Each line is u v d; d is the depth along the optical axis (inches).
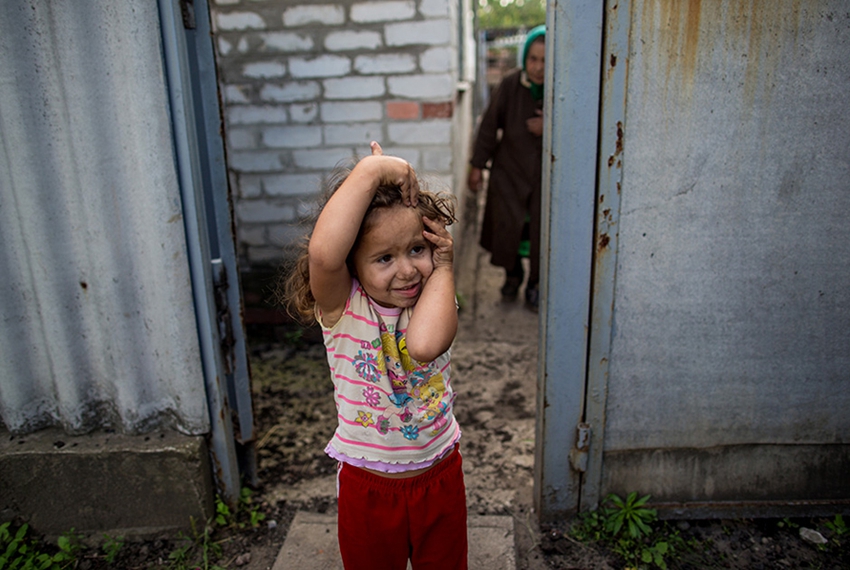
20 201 77.5
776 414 83.4
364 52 154.6
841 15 70.0
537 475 89.2
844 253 77.1
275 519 92.4
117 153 77.5
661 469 86.7
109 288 81.8
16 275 82.4
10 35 72.4
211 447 89.2
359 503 60.6
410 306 55.6
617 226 76.7
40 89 75.0
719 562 81.0
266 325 159.9
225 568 83.6
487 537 85.6
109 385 86.9
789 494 87.0
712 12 70.3
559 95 72.9
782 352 81.0
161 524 88.5
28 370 86.2
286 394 129.4
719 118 73.6
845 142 73.7
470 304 175.8
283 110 159.9
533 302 167.3
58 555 83.7
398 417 58.2
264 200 165.8
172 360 84.6
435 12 150.3
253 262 169.6
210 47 81.1
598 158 74.8
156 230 79.4
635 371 82.6
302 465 105.1
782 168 74.9
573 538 86.4
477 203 284.2
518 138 153.6
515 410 121.2
